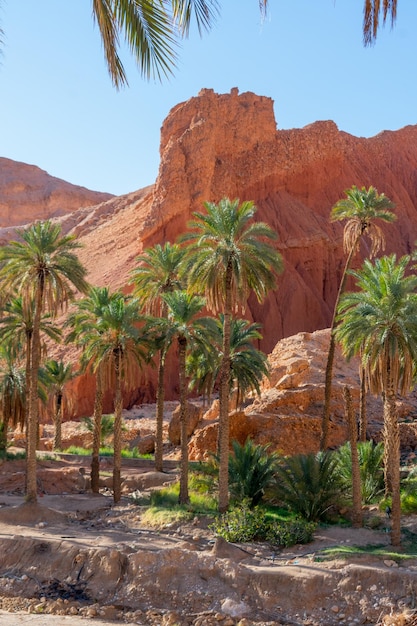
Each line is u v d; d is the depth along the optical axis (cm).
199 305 2866
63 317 7344
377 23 692
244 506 2406
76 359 6588
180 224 7881
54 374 4822
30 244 2722
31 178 19612
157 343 3059
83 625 1666
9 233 13225
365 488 2706
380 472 2788
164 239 7850
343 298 2462
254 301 7844
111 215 11812
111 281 7750
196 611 1806
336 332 2372
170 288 3466
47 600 1900
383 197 3369
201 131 8412
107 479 3522
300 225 8544
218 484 2856
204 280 2548
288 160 9112
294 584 1820
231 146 8869
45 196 18800
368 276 2330
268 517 2512
